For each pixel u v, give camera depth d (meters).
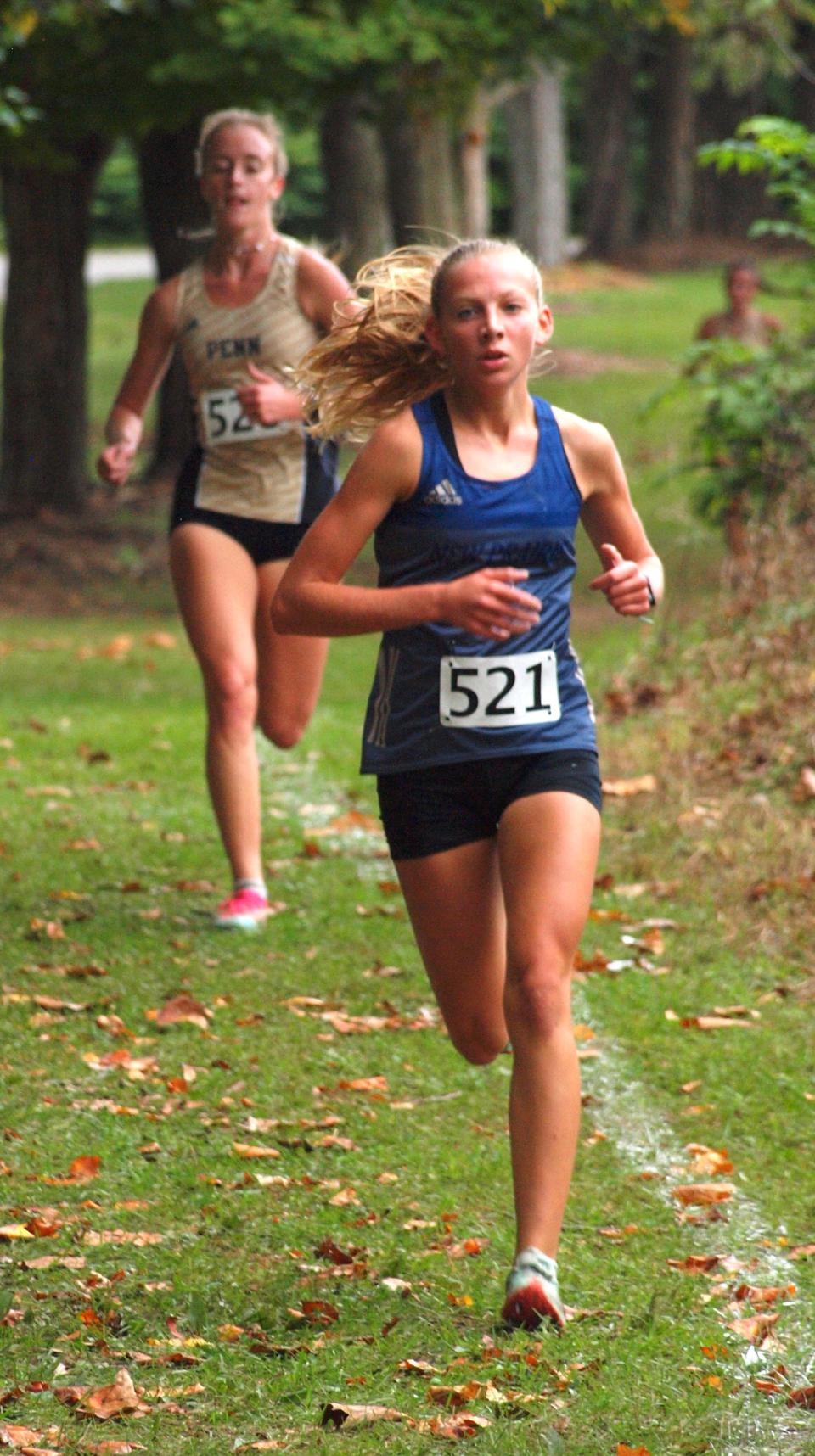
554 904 12.19
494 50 56.16
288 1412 10.77
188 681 39.56
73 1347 11.49
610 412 77.25
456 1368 11.23
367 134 84.00
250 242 20.58
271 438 20.66
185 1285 12.41
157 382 21.41
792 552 31.17
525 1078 12.00
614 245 146.88
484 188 105.12
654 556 13.25
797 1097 16.20
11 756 30.41
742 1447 10.41
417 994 19.02
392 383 13.25
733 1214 13.89
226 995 18.73
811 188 38.38
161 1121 15.42
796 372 36.38
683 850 24.02
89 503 63.94
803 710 27.95
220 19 50.06
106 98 52.62
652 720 29.81
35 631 47.38
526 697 12.66
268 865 23.89
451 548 12.50
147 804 27.09
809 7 66.38
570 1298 12.38
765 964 20.11
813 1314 12.18
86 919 21.34
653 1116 15.91
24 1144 14.85
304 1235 13.33
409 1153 14.85
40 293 61.47
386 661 12.94
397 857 13.05
